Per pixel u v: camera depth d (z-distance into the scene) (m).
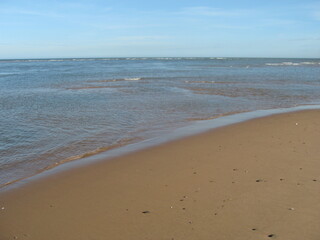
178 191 5.79
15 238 4.37
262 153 7.94
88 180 6.46
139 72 48.44
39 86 26.53
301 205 5.05
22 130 10.89
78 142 9.47
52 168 7.27
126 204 5.32
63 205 5.35
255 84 27.69
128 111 14.79
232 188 5.82
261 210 4.93
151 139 9.75
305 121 12.05
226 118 13.16
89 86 26.33
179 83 28.92
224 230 4.39
